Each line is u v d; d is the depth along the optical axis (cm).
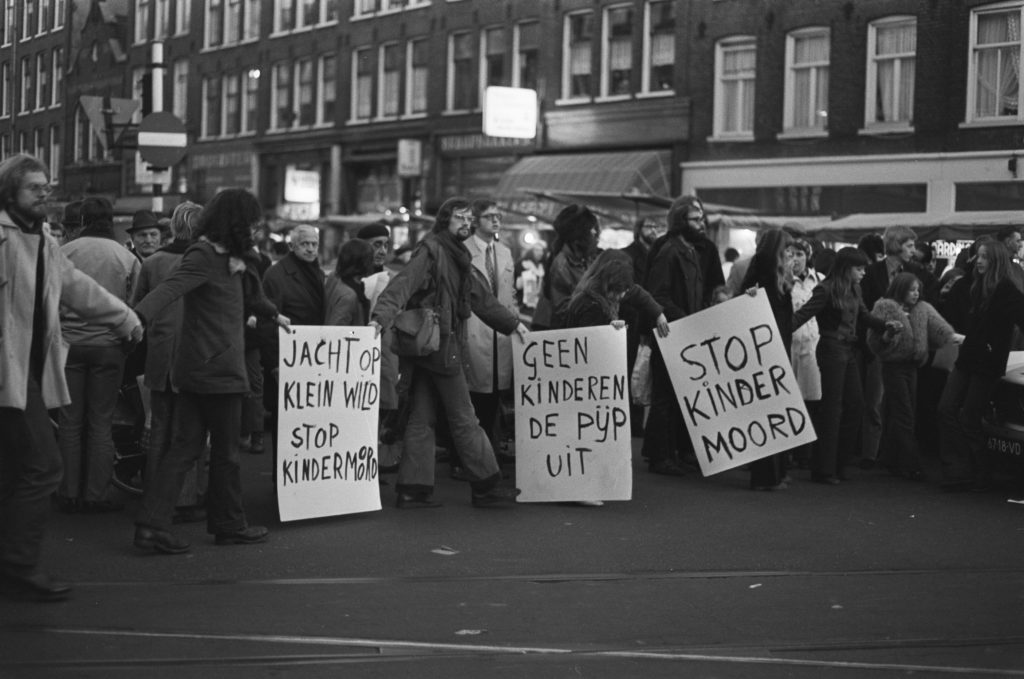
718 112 3231
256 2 4575
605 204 2714
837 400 1171
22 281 674
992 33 2761
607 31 3475
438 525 938
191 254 800
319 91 4353
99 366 954
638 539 896
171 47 4850
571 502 1043
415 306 975
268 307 851
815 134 3031
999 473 1236
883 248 1353
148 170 2077
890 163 2892
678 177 3303
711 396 1110
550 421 1037
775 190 3103
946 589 753
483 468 1004
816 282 1287
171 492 824
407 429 1006
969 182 2784
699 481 1179
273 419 1078
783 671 587
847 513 1016
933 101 2828
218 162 4741
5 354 668
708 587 752
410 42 4022
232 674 568
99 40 2597
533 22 3656
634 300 1108
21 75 2423
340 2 4247
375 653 603
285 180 4475
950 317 1338
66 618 657
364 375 962
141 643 612
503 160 3734
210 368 813
